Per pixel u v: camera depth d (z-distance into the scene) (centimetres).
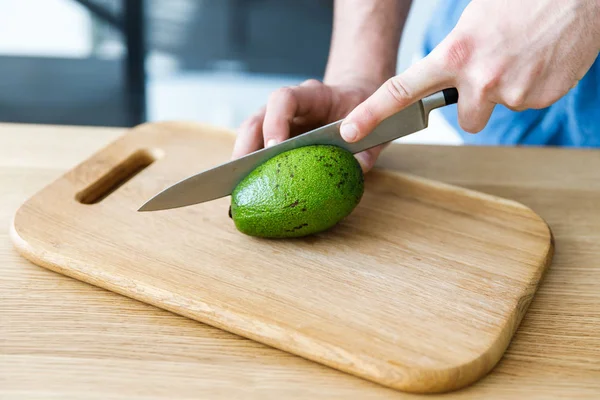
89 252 67
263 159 69
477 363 57
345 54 85
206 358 59
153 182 78
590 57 67
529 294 64
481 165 86
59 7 186
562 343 61
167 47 185
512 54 65
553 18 64
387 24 85
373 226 72
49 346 59
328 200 66
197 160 83
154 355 59
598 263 70
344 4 86
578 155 88
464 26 65
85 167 80
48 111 170
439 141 105
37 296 64
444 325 60
